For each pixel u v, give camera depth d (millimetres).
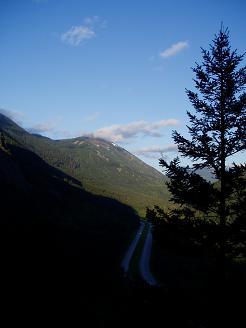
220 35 12922
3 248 21281
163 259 71625
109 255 64875
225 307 10336
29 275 18172
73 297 17953
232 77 12539
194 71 13102
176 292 11305
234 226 11773
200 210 12570
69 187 165500
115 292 22609
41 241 30688
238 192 12078
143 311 10781
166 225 12531
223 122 12602
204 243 12188
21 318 12766
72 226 78562
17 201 78875
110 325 11797
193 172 12820
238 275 11562
